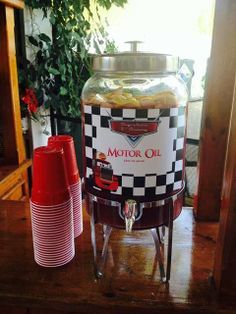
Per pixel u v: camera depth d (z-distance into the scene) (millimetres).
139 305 488
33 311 518
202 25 2564
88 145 494
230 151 464
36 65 2023
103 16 2652
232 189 454
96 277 541
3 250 621
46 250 551
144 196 472
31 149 2123
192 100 1479
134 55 455
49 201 521
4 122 1497
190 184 1333
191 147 1387
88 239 660
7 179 1347
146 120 438
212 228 713
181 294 505
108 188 480
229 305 485
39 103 2068
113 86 488
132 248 630
